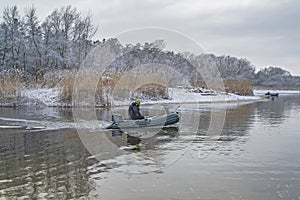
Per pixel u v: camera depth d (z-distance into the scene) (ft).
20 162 33.30
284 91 280.10
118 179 28.17
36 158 34.91
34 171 30.30
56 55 146.20
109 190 25.61
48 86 106.01
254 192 25.30
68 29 154.10
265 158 35.37
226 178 28.55
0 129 52.75
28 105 93.76
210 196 24.49
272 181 27.81
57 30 155.74
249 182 27.50
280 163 33.40
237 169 31.22
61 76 105.60
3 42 150.41
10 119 64.90
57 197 24.20
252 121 67.15
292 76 323.16
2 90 94.73
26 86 102.78
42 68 137.08
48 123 59.16
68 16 154.81
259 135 49.67
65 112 77.05
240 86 162.61
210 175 29.37
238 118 72.54
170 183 27.22
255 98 153.58
